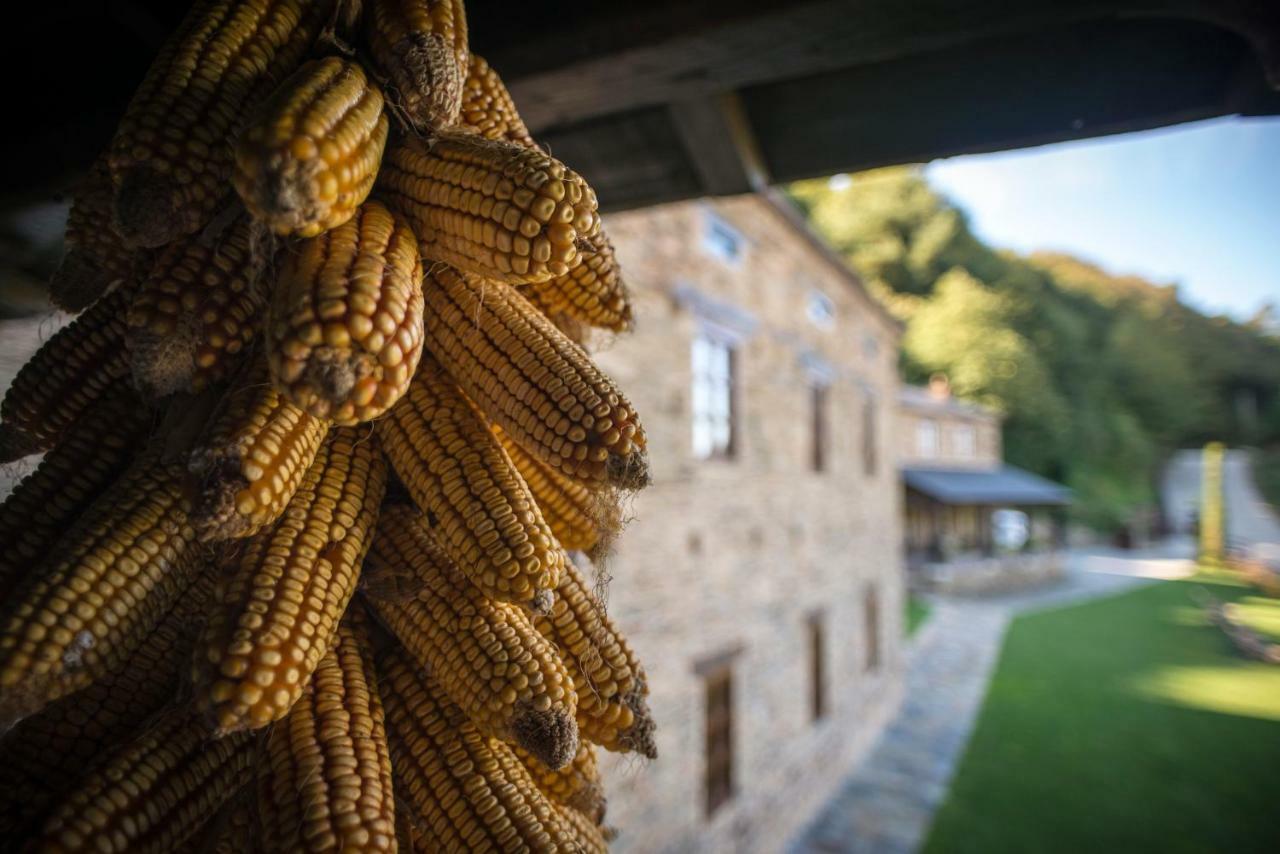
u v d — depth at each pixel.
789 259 10.38
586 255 1.28
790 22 1.69
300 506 1.07
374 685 1.17
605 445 1.05
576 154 2.46
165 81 1.01
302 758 0.99
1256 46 1.62
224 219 1.05
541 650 1.10
